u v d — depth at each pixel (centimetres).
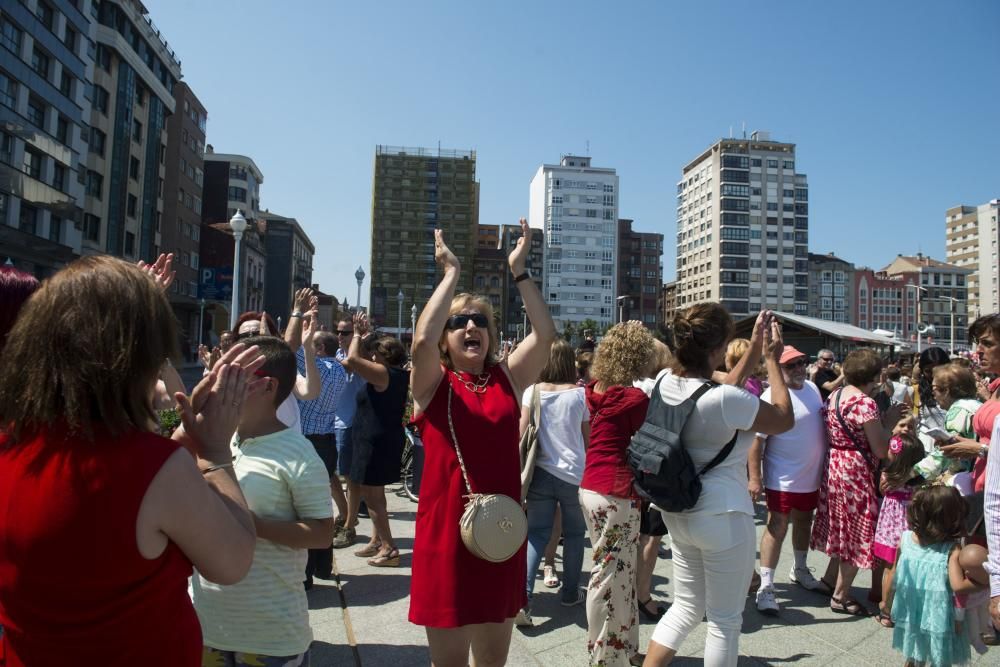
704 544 294
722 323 310
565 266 11738
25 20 3272
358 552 565
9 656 134
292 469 237
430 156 10031
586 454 410
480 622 249
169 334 145
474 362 279
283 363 244
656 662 310
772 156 12038
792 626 428
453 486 257
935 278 12612
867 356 462
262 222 8450
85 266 140
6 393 132
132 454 132
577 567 457
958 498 343
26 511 126
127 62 4547
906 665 357
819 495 466
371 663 366
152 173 5134
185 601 145
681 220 13500
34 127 3400
